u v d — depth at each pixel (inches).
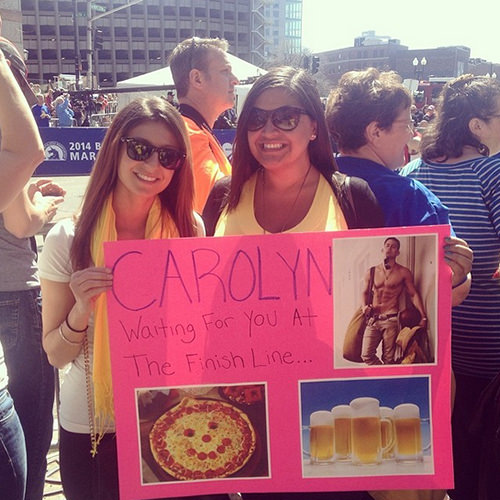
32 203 91.0
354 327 65.4
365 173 80.3
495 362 90.3
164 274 64.2
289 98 69.3
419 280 64.5
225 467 67.0
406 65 3988.7
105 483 71.4
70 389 72.2
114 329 64.6
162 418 66.1
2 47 80.2
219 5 3909.9
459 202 90.5
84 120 1051.3
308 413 66.6
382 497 77.9
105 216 68.6
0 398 66.3
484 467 78.5
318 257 64.4
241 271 64.6
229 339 65.5
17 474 68.0
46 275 69.2
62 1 3486.7
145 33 3740.2
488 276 88.9
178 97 122.9
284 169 72.0
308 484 67.3
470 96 92.7
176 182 72.4
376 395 66.4
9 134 62.4
